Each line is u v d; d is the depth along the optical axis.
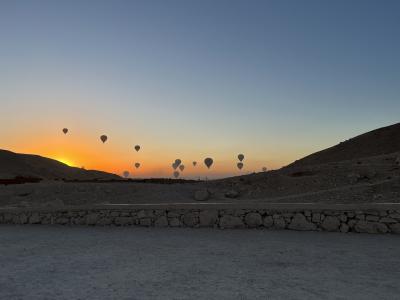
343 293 6.11
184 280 6.88
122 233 12.54
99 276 7.20
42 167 121.81
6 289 6.46
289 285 6.52
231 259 8.52
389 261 8.23
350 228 11.93
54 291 6.32
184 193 33.34
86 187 34.84
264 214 12.88
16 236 12.37
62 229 13.80
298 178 39.00
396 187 30.16
